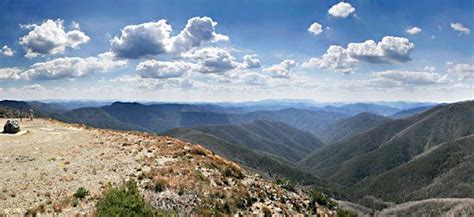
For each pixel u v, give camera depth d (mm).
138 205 18938
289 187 36125
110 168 30547
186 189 26453
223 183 30297
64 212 20750
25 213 20359
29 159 32344
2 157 32562
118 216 17906
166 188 26250
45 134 47594
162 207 23219
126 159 34031
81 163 31875
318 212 31844
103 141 43281
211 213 24547
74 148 38250
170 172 29828
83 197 23109
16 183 25109
